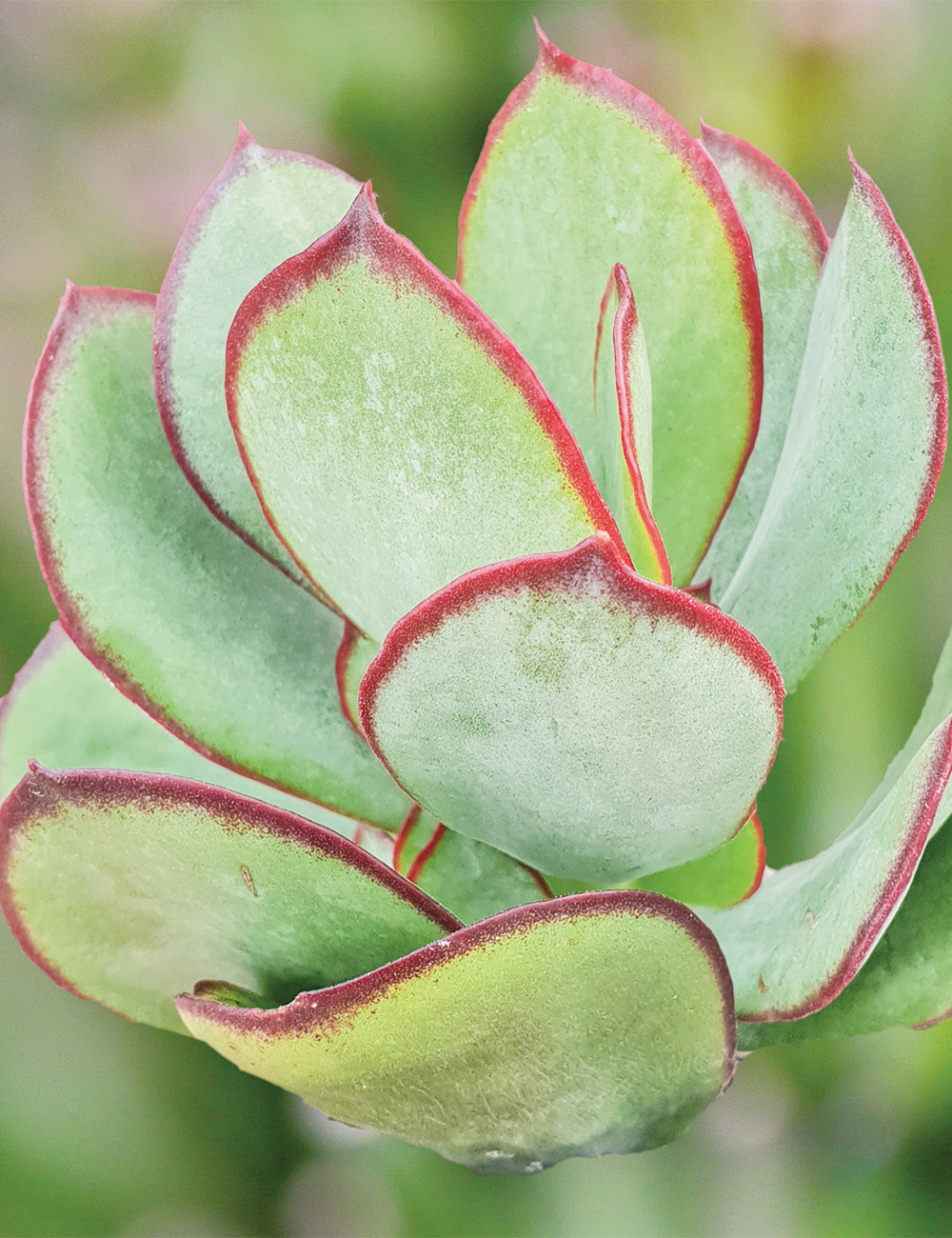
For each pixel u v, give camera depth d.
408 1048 0.44
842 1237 0.56
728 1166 0.57
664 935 0.43
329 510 0.45
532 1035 0.44
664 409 0.48
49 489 0.48
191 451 0.48
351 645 0.47
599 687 0.43
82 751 0.49
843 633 0.47
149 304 0.49
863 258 0.46
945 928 0.46
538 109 0.48
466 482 0.44
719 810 0.44
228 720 0.48
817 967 0.44
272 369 0.44
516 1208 0.58
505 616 0.42
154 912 0.46
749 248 0.47
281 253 0.48
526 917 0.43
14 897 0.46
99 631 0.48
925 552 0.61
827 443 0.47
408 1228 0.59
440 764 0.44
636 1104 0.45
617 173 0.48
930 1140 0.58
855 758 0.56
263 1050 0.44
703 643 0.43
